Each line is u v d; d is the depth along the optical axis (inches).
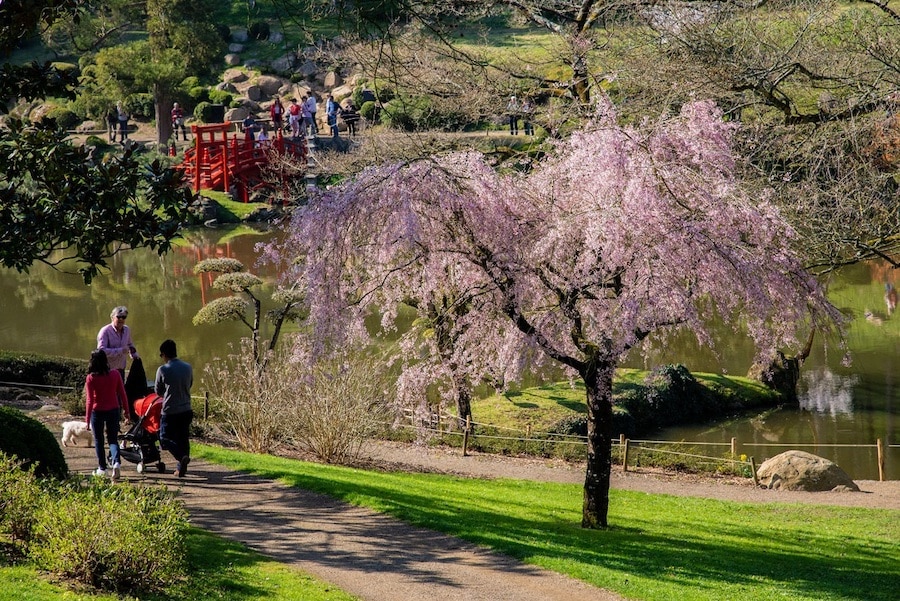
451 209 455.8
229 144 2316.7
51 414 759.7
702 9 651.5
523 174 508.4
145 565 311.9
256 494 502.9
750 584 393.4
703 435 917.8
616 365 475.8
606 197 451.5
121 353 569.9
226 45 2746.1
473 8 765.3
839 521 600.4
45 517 315.0
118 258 1913.1
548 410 904.3
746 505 652.1
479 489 640.4
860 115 592.4
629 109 615.8
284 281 490.3
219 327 1318.9
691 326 446.3
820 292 472.7
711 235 445.4
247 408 732.0
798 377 1053.8
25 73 466.3
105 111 2506.2
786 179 577.0
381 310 511.8
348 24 515.5
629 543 466.0
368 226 452.4
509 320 493.0
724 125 476.4
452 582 364.8
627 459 807.7
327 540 418.3
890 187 606.2
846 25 655.1
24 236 433.1
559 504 599.5
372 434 819.4
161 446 531.2
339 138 2155.5
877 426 924.0
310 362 460.8
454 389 523.5
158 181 446.9
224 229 2091.5
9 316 1425.9
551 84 780.6
